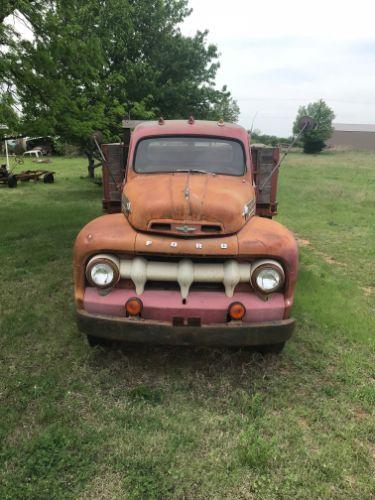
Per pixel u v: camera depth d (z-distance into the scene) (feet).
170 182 13.42
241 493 8.41
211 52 55.21
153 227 11.42
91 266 11.30
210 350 13.52
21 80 24.03
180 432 9.95
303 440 9.83
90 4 37.47
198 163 15.26
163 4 51.78
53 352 13.11
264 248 11.22
